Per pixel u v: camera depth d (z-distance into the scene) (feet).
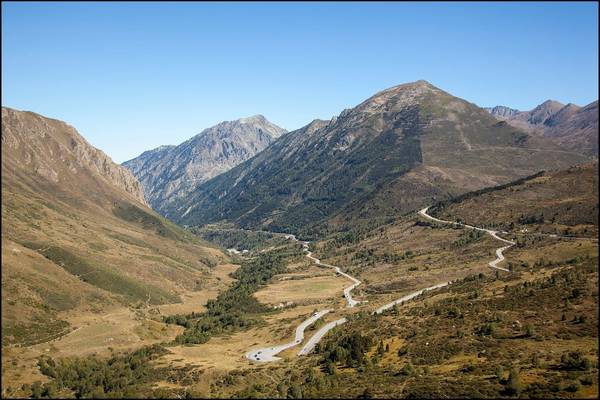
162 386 469.16
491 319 501.56
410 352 469.57
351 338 517.14
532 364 386.32
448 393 345.51
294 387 409.08
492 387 347.36
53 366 515.50
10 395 437.17
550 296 523.29
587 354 389.19
